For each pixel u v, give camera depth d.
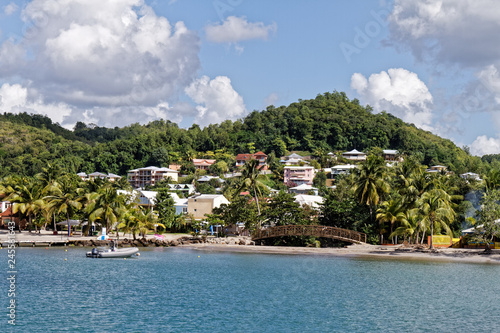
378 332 39.72
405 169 109.06
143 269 69.50
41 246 93.12
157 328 39.59
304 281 61.62
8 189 107.56
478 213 85.44
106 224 100.25
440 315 44.97
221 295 52.34
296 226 97.38
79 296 50.31
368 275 66.69
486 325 41.75
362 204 100.69
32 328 38.72
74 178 143.62
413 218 89.56
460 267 74.50
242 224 116.62
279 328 40.44
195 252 91.31
